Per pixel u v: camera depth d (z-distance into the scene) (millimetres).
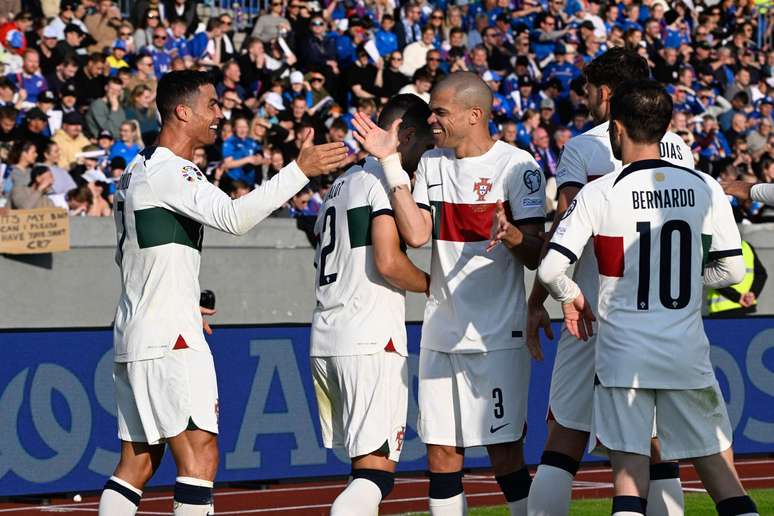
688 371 12961
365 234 15039
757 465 29609
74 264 28453
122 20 40125
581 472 28469
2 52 36531
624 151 13531
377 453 14961
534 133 40531
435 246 15836
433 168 15859
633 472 13031
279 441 25984
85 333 24422
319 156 14023
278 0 42781
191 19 41281
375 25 45438
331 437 15922
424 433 15906
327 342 15250
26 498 24641
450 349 15656
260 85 39344
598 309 13359
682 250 13102
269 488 26344
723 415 13305
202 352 14570
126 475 15000
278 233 30859
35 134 32719
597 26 49531
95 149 33875
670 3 54469
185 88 14969
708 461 13281
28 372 23656
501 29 47000
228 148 35156
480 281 15602
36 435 23672
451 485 15859
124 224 14719
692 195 13211
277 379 26047
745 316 30109
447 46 45281
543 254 14664
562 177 15109
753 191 15727
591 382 14930
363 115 14891
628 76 14875
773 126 49094
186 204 14250
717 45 53656
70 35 37781
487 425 15539
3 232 27250
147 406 14469
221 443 25188
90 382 24406
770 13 56938
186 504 14344
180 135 15055
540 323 15406
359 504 14594
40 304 27953
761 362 30219
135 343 14383
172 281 14484
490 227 15516
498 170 15500
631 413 13031
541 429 28719
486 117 15586
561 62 45312
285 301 30891
